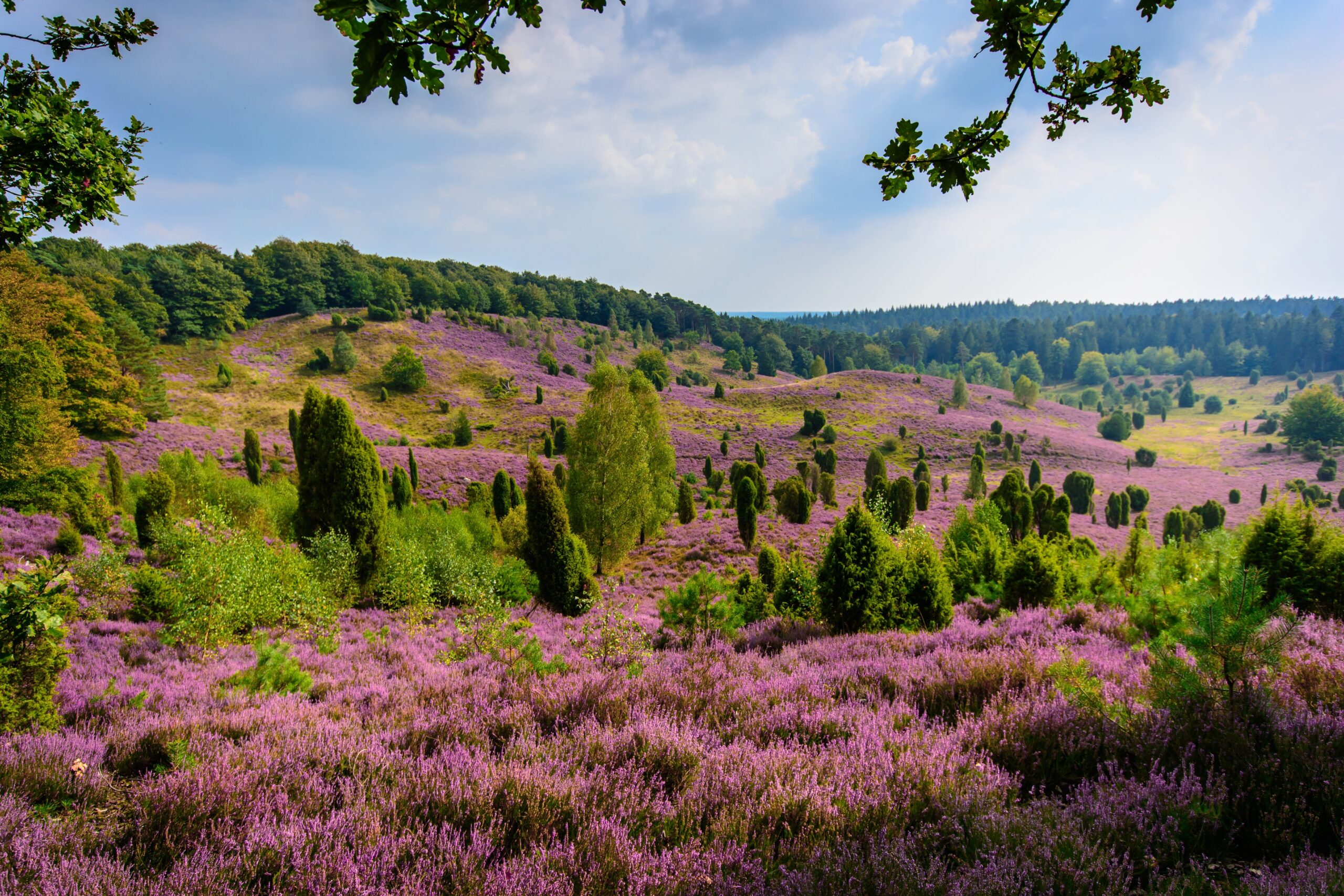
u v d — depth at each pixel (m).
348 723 4.62
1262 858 2.52
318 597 10.62
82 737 4.41
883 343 195.38
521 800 3.06
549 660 7.09
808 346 175.12
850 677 5.64
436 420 67.50
